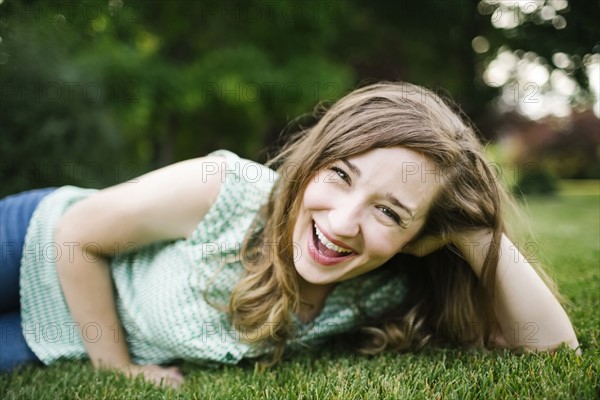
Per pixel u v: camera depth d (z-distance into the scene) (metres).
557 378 1.31
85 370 1.62
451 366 1.55
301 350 1.77
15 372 1.62
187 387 1.52
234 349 1.65
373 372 1.51
